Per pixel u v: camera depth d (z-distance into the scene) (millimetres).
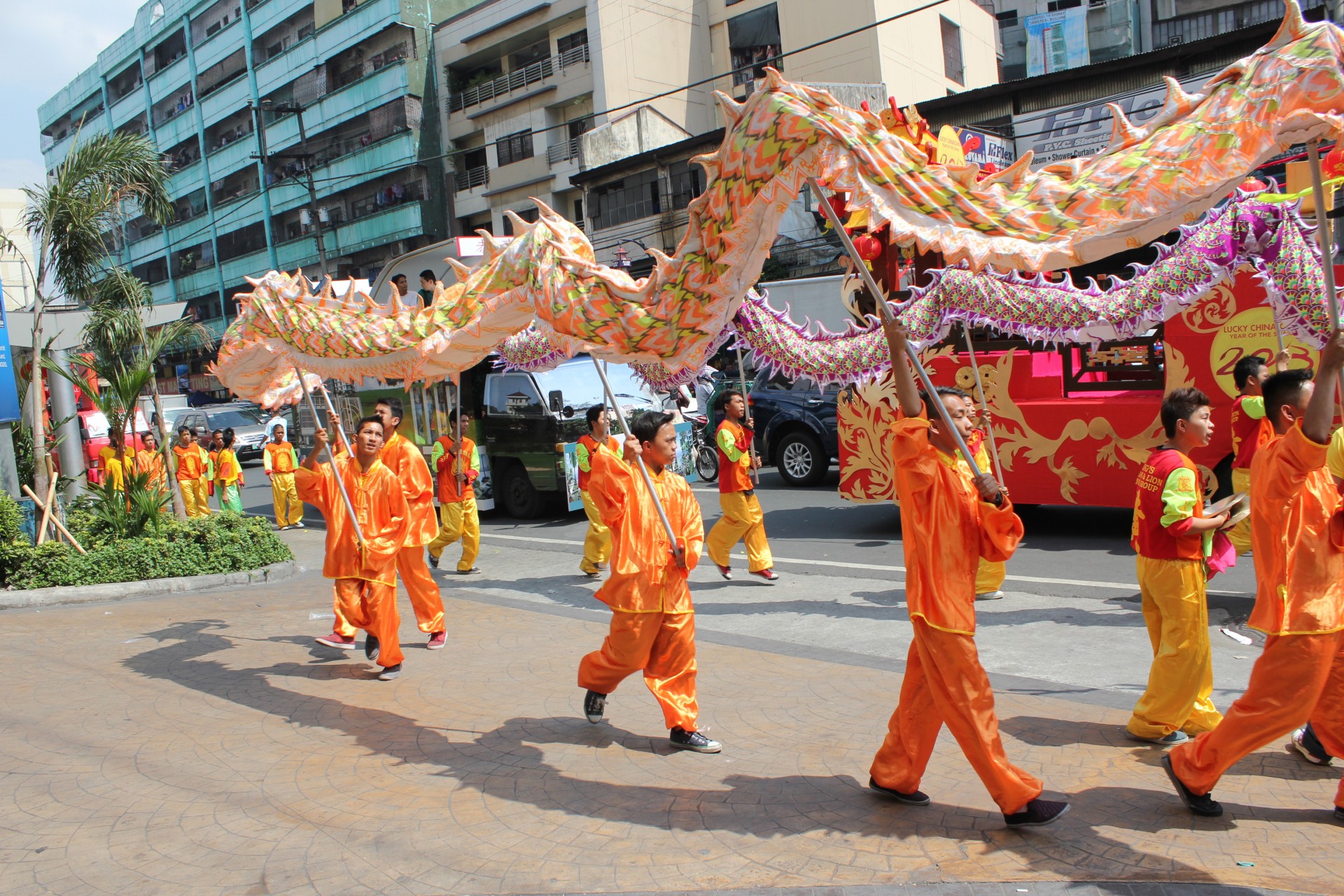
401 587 9758
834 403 14883
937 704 3760
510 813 4199
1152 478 4449
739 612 7965
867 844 3723
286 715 5648
